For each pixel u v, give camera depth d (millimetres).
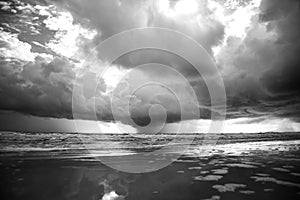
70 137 27203
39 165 10688
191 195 6195
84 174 9055
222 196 6020
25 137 24406
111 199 5969
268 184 7227
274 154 15023
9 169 9609
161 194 6348
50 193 6457
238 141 28844
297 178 8016
